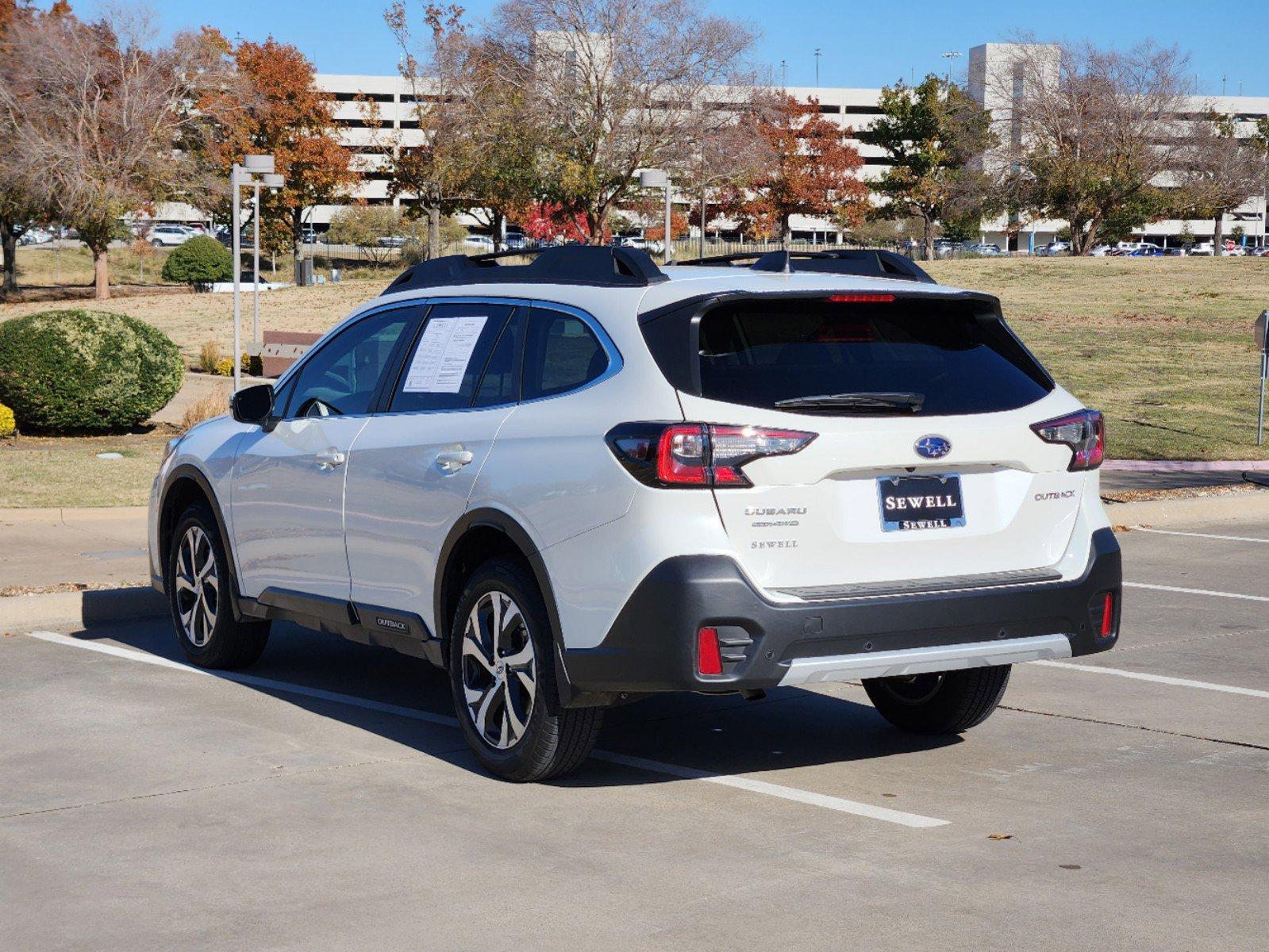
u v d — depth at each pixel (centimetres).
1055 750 605
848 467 499
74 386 1716
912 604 500
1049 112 6994
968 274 4756
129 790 543
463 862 462
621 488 493
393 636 613
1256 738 624
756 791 543
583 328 541
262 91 7138
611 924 409
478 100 5903
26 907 426
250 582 705
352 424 635
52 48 5753
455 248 10219
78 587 919
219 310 4603
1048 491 539
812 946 392
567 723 530
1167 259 5197
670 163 5703
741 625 482
